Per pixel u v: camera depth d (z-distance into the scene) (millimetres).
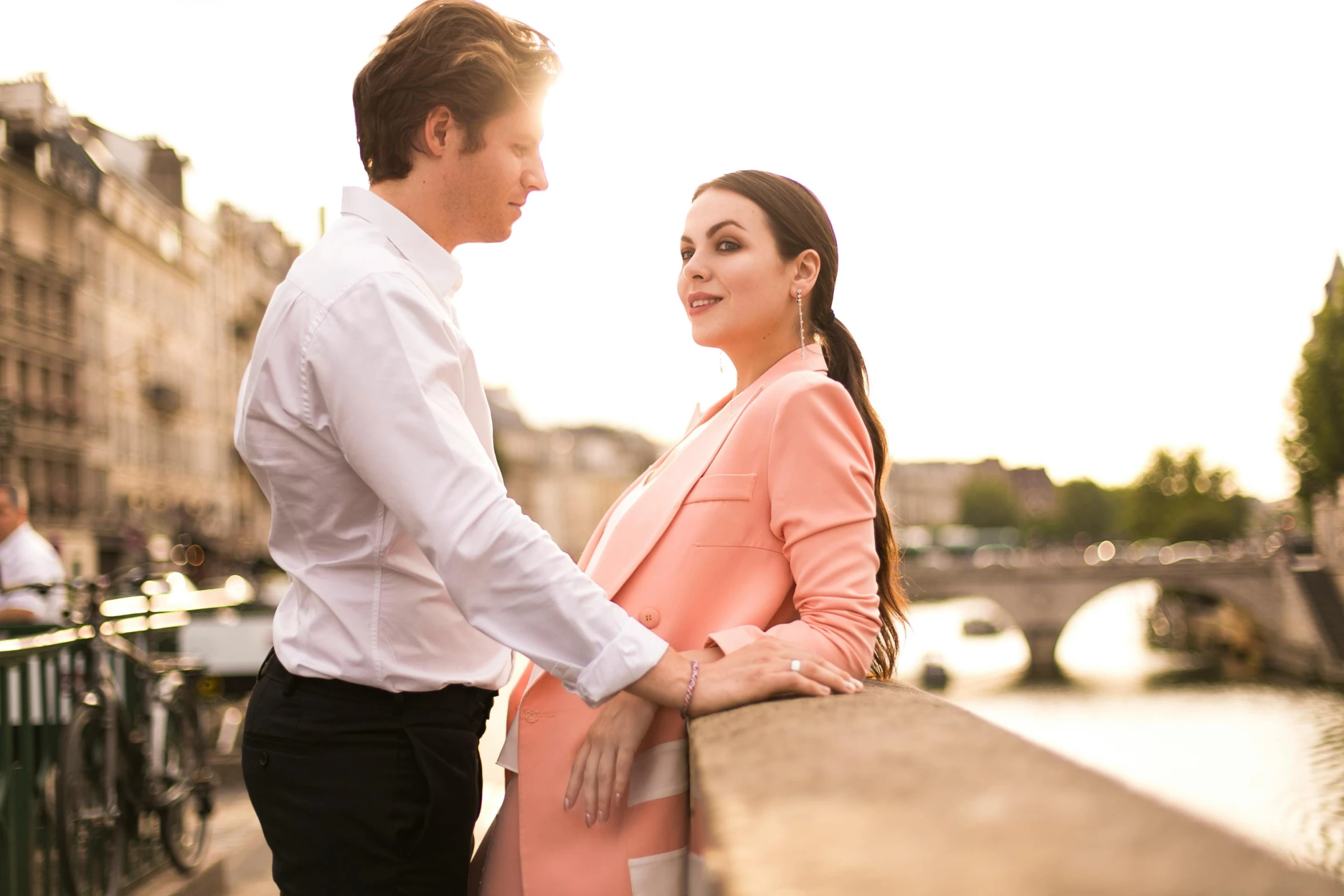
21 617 4488
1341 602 45719
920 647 60750
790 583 1604
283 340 1566
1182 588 51312
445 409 1496
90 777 3756
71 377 39969
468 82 1642
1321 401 45344
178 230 50156
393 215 1669
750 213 1812
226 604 5680
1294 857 381
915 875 433
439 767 1604
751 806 639
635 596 1632
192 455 51438
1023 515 132375
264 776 1643
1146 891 362
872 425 1927
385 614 1597
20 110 38281
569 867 1531
